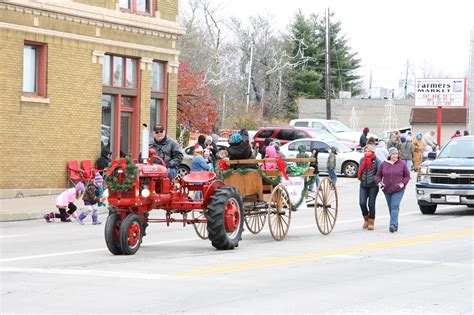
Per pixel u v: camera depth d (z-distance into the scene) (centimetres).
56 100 3244
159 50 3734
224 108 7825
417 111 9094
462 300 1210
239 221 1803
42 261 1606
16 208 2705
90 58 3388
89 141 3388
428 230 2195
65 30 3269
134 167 1666
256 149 3519
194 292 1260
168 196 1761
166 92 3809
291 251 1761
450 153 2702
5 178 3048
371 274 1453
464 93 6894
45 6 3161
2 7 3008
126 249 1680
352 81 11006
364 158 2195
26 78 3172
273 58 9200
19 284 1328
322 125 5472
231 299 1205
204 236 1988
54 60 3234
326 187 2102
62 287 1300
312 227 2264
